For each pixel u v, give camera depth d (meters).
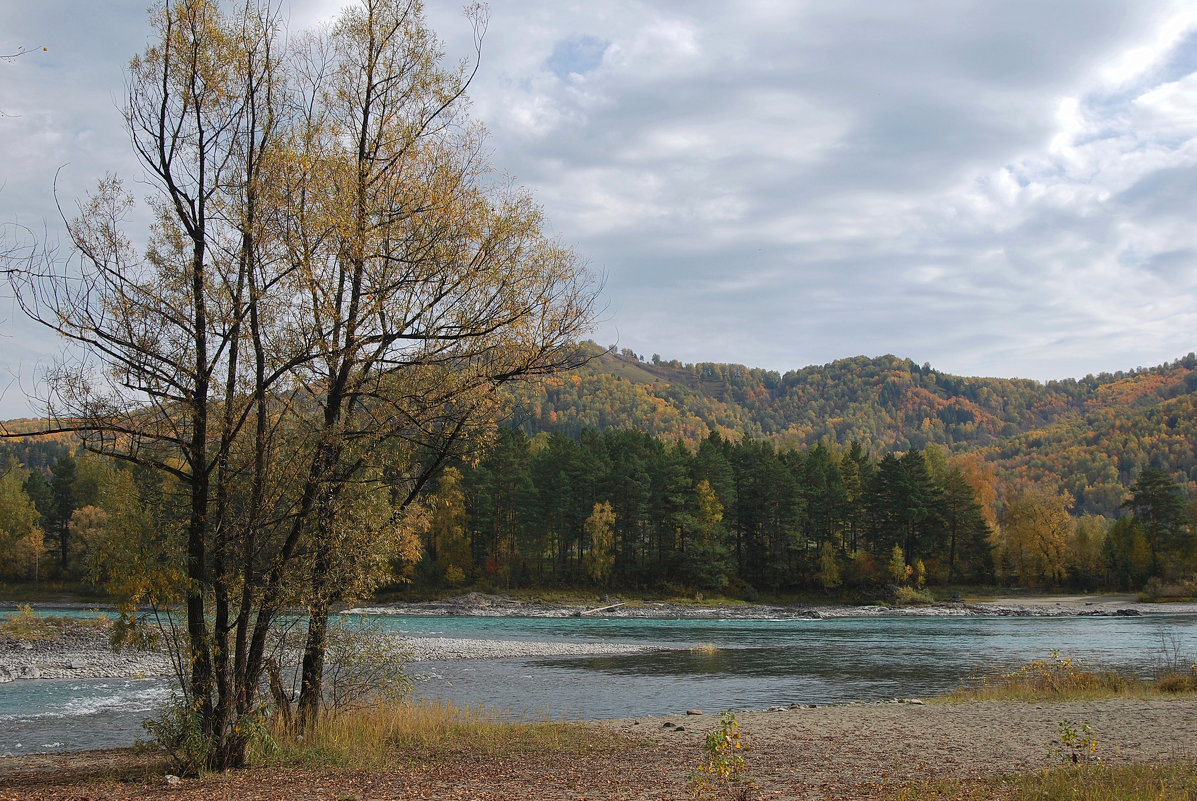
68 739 18.77
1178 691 21.62
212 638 13.25
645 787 11.55
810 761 13.37
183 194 13.48
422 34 15.48
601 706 24.41
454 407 15.51
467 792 11.28
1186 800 8.92
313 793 11.27
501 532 91.19
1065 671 24.23
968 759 13.12
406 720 16.77
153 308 13.12
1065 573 96.81
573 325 15.62
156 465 13.08
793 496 91.31
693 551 87.12
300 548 14.75
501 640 46.56
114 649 13.05
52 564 89.06
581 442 102.50
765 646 44.72
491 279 14.94
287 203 13.82
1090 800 9.07
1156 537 98.81
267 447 13.66
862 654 40.09
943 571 95.94
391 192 14.86
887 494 92.69
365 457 15.05
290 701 15.54
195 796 11.10
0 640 32.97
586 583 89.75
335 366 14.34
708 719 19.19
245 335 13.66
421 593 82.06
